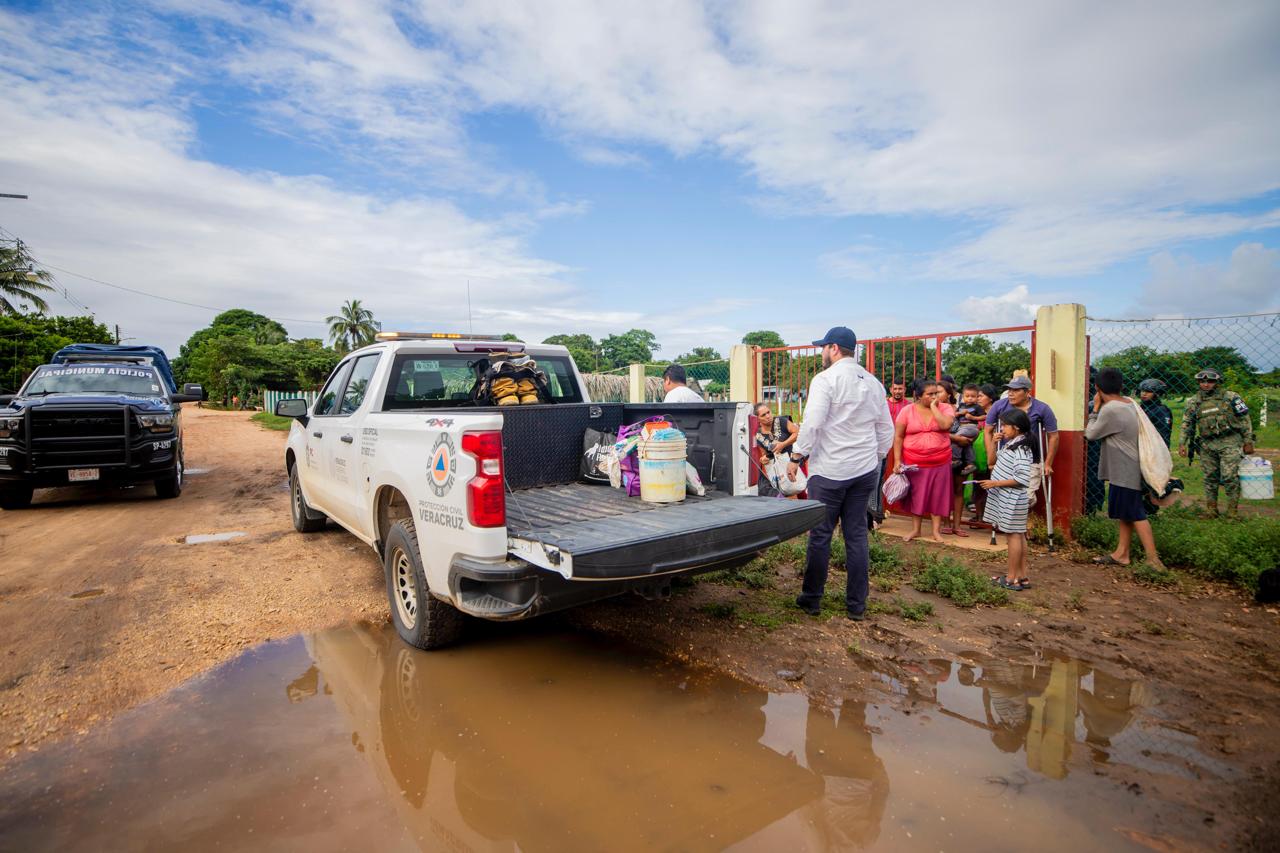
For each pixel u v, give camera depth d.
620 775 2.86
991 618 4.68
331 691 3.63
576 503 4.04
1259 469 6.83
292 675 3.84
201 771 2.87
